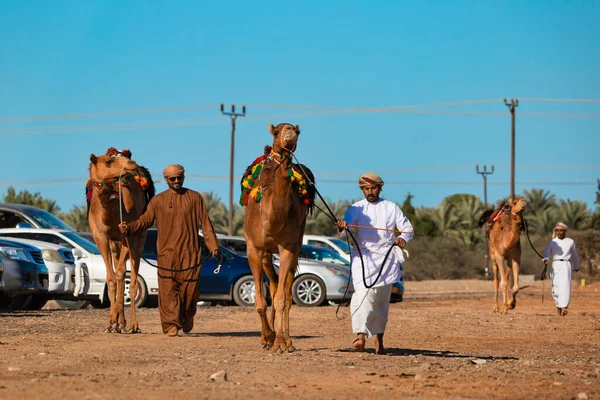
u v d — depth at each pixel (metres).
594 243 73.25
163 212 21.14
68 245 35.75
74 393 11.70
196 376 13.80
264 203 16.80
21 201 93.44
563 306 32.78
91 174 21.98
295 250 17.47
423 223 103.25
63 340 20.05
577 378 14.41
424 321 28.28
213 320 27.56
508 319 30.00
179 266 21.20
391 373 14.62
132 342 19.88
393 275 17.69
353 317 17.81
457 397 12.22
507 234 33.66
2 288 29.84
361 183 17.88
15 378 13.19
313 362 15.95
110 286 22.59
